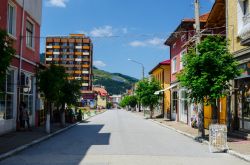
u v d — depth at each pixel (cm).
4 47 1263
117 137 2189
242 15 2114
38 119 3050
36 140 1875
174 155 1435
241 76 2070
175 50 4112
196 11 2155
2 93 1329
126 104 12044
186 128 2906
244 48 1991
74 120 3844
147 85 4972
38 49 3033
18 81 2438
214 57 1903
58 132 2505
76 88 3153
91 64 15575
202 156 1423
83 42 14888
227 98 2234
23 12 2530
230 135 2138
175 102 4253
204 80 1891
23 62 2572
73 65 14800
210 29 2703
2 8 2111
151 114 5038
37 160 1267
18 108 2459
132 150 1566
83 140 2002
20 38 2478
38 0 3028
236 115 2167
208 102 1983
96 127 3167
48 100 2405
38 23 3020
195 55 1984
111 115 6681
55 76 2436
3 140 1873
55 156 1370
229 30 2262
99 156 1373
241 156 1360
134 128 3042
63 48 14838
